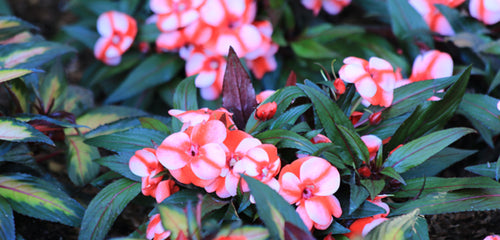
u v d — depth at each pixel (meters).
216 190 0.90
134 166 0.90
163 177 0.93
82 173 1.06
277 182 0.88
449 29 1.17
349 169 0.93
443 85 0.97
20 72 0.96
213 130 0.88
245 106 0.96
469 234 1.02
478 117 1.03
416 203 0.93
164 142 0.88
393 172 0.90
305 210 0.88
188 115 0.90
